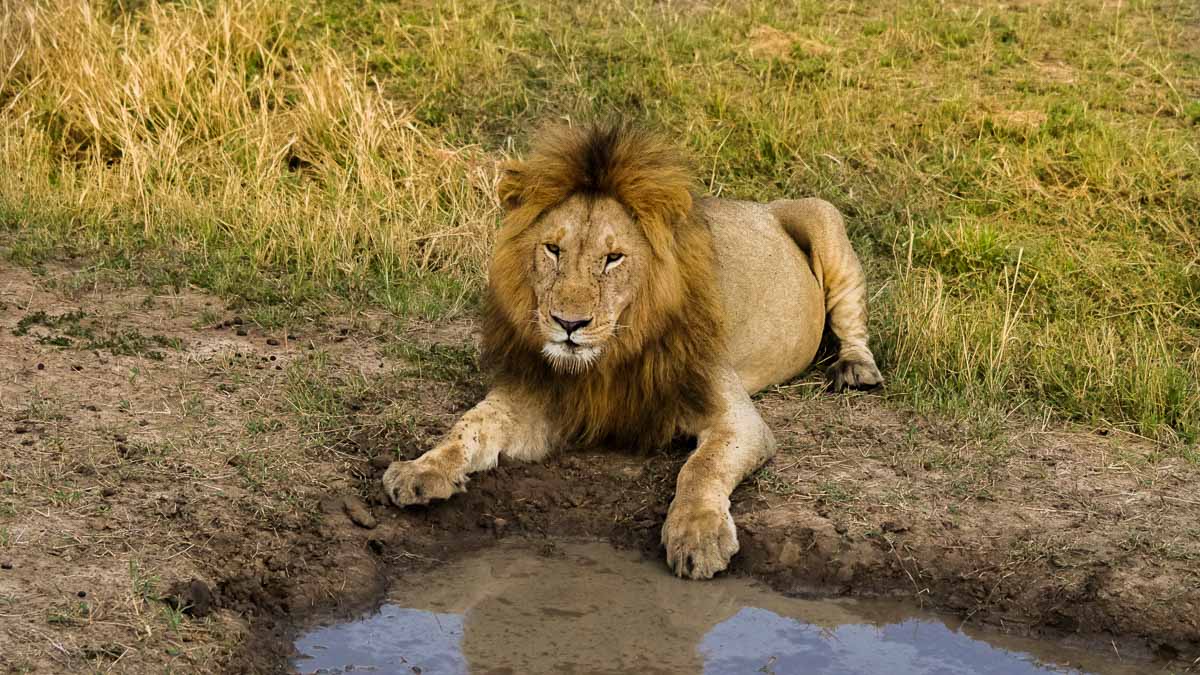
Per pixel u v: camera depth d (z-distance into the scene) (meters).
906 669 7.41
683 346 8.95
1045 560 8.22
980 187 14.79
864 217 14.35
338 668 7.17
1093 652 7.66
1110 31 18.25
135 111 15.13
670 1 18.92
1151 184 14.46
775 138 15.39
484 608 7.90
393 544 8.45
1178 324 12.26
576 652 7.44
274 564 7.91
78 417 9.14
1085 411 10.27
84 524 7.80
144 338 10.63
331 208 13.80
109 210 13.41
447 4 18.12
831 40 17.89
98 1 17.14
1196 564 8.13
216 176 14.30
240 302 11.77
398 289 12.32
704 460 8.70
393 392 10.09
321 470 8.88
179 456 8.77
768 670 7.34
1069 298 12.66
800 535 8.45
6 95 15.70
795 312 10.49
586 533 8.77
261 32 16.80
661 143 8.77
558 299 8.38
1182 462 9.53
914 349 11.10
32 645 6.58
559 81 16.66
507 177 8.80
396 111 16.05
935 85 16.81
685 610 7.95
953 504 8.81
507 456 9.22
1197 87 16.67
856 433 9.84
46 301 11.32
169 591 7.30
